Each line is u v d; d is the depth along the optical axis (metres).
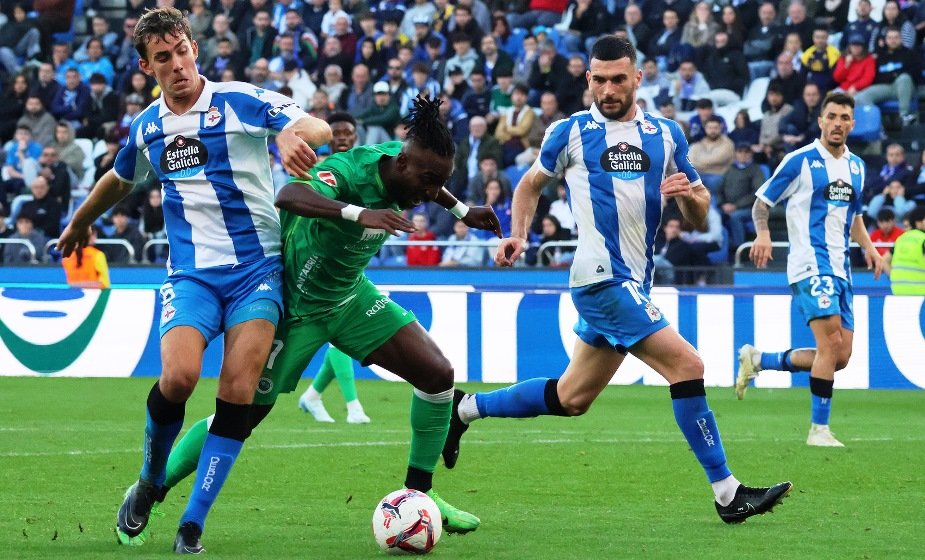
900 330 36.91
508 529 15.01
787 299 37.28
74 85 52.88
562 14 54.91
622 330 16.47
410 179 13.77
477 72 50.75
